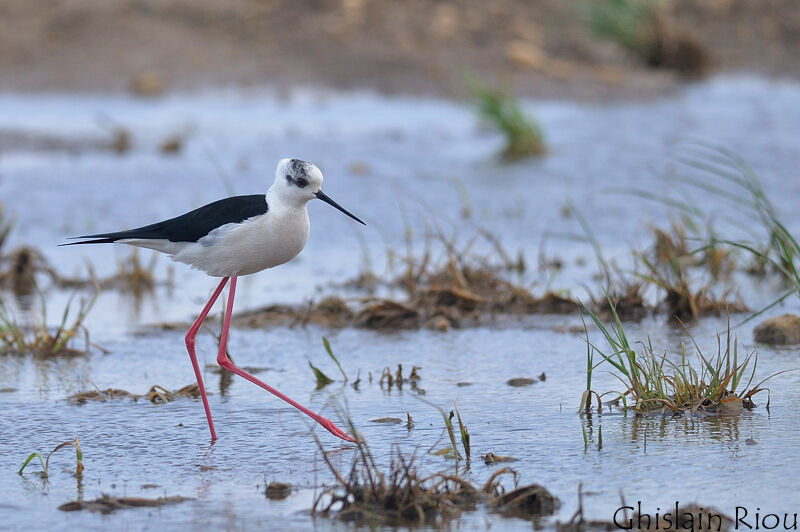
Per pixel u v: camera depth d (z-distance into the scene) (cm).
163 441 820
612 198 1659
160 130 2086
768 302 1186
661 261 1335
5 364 1041
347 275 1366
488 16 2656
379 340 1109
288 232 864
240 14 2541
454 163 1886
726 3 2833
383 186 1747
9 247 1484
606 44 2628
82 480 738
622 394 865
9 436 832
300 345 1097
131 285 1353
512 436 803
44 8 2484
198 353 1076
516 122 1917
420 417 859
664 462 736
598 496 684
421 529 647
